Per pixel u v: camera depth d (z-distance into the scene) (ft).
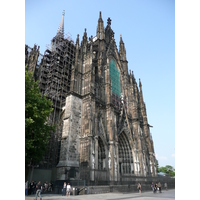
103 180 131.44
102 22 254.68
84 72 175.32
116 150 161.99
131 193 117.29
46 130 105.29
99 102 172.96
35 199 72.18
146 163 212.23
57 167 126.11
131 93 245.24
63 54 220.43
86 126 143.33
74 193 96.37
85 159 130.21
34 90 106.73
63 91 190.80
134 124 222.48
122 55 277.85
